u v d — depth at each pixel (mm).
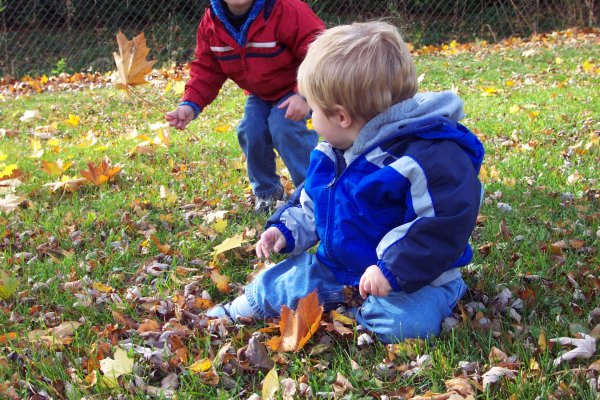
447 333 2225
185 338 2309
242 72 3326
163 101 7395
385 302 2250
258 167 3566
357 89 2082
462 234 2053
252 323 2412
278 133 3365
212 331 2348
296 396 1948
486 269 2676
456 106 2195
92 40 11438
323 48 2150
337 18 11539
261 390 2012
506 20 11609
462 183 2055
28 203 3797
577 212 3246
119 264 2965
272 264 2840
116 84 3135
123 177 4234
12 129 6332
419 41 11312
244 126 3482
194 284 2719
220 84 3500
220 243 3146
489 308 2412
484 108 5883
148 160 4656
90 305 2572
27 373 2104
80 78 9906
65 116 6836
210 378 2047
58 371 2129
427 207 2051
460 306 2336
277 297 2395
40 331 2375
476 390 1925
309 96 2203
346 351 2199
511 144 4617
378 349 2180
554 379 1950
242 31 3189
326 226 2328
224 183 4059
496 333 2197
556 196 3510
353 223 2252
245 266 2916
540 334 2102
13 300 2654
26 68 10852
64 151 5137
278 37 3197
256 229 3273
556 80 7156
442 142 2098
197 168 4434
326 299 2377
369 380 2008
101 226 3369
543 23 11664
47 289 2748
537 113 5363
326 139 2258
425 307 2225
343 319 2297
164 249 3057
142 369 2129
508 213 3293
